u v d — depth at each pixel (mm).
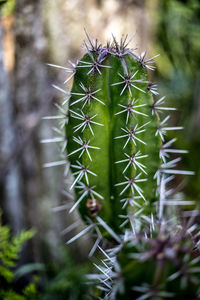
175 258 444
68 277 782
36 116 845
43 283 832
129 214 567
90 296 653
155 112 559
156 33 1237
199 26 1326
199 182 919
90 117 548
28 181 860
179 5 1242
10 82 827
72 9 861
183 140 981
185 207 803
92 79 546
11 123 835
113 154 556
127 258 465
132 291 449
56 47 853
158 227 528
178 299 441
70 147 567
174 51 1318
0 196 854
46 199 870
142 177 568
